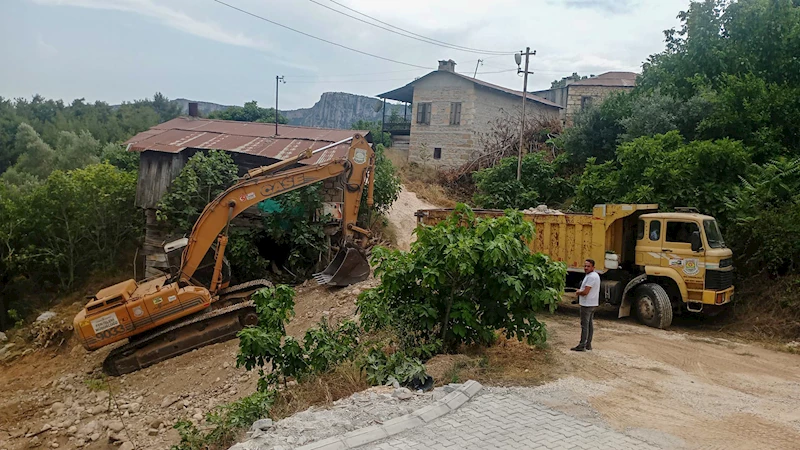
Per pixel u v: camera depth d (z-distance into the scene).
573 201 20.45
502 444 5.83
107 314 12.65
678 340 11.22
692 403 7.48
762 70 18.66
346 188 15.16
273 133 20.39
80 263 20.05
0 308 18.69
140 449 9.49
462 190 26.91
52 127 51.88
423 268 8.62
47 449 10.29
